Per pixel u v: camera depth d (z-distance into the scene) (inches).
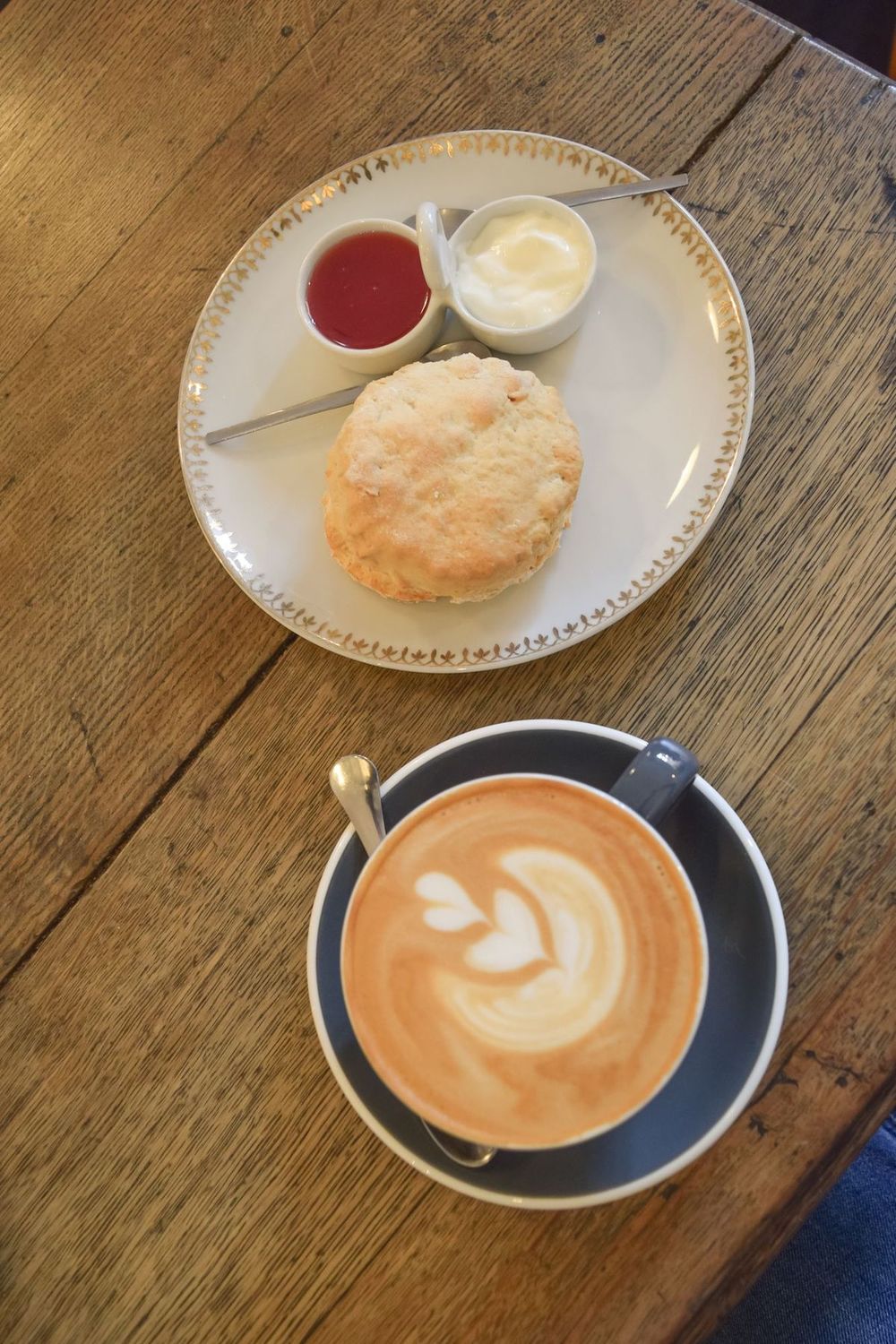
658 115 40.1
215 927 37.5
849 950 34.2
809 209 38.8
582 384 38.6
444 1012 30.7
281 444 39.8
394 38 42.0
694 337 37.8
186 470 39.2
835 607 36.7
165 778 39.0
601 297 38.7
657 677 37.2
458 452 35.9
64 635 40.7
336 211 40.1
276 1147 35.6
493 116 41.3
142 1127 36.4
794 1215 32.4
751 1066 30.4
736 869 32.2
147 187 42.9
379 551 35.9
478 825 31.6
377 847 33.0
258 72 42.7
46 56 44.0
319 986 32.5
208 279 42.1
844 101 39.0
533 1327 33.0
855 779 35.6
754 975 31.4
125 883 38.4
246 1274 34.8
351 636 37.4
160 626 40.2
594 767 33.5
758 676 36.7
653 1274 32.7
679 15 40.3
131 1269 35.4
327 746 38.3
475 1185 30.5
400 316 38.8
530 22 41.3
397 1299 33.9
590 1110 29.4
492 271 37.9
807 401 38.0
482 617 37.1
